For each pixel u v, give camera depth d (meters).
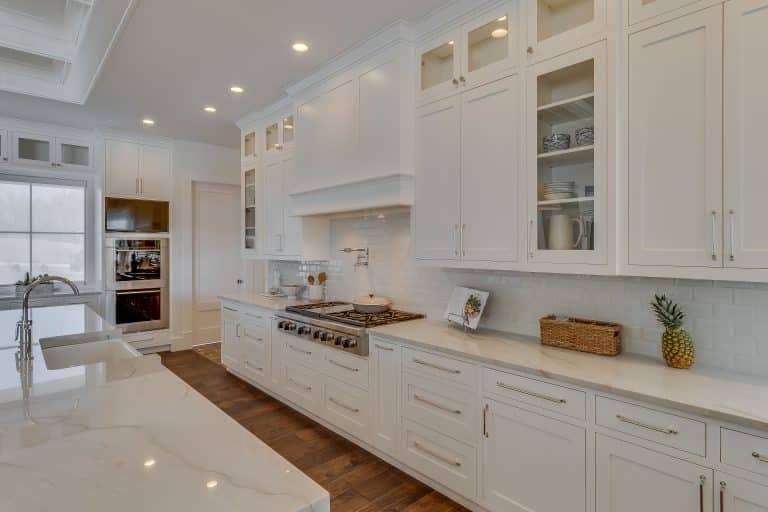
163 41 2.77
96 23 2.66
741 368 1.73
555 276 2.31
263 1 2.34
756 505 1.27
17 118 4.36
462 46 2.36
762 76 1.43
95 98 3.78
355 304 3.17
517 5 2.11
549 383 1.76
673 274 1.62
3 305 4.18
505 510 1.93
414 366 2.36
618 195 1.77
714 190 1.52
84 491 0.83
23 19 2.86
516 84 2.11
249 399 3.72
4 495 0.81
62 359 2.30
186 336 5.34
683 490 1.41
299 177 3.52
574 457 1.69
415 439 2.37
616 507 1.57
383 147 2.72
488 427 2.00
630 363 1.86
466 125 2.34
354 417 2.79
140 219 4.98
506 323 2.54
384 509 2.16
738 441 1.30
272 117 4.04
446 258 2.45
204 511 0.77
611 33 1.77
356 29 2.65
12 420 1.17
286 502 0.80
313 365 3.15
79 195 4.97
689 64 1.58
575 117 1.99
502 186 2.17
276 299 4.11
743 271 1.46
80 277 4.97
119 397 1.37
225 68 3.20
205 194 5.56
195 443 1.05
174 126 4.66
